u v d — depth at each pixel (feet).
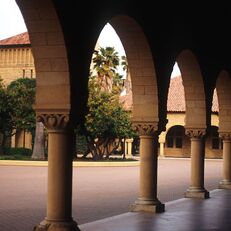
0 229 31.04
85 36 27.78
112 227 31.22
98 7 29.07
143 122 38.40
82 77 27.53
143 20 35.09
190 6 43.32
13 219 35.09
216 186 64.59
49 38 25.77
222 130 59.11
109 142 118.32
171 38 41.09
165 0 39.24
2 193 52.13
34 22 25.50
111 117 109.19
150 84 37.91
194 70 47.83
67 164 26.94
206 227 31.65
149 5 36.35
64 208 26.73
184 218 35.32
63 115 26.35
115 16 31.09
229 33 52.75
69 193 26.99
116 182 68.39
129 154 160.45
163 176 82.64
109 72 150.20
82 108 27.63
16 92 121.80
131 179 73.61
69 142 27.02
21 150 137.69
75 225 26.89
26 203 44.24
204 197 48.65
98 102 108.58
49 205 26.81
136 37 35.76
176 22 42.19
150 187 38.50
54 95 26.43
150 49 36.47
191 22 45.34
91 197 50.06
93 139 114.21
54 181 26.76
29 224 33.06
